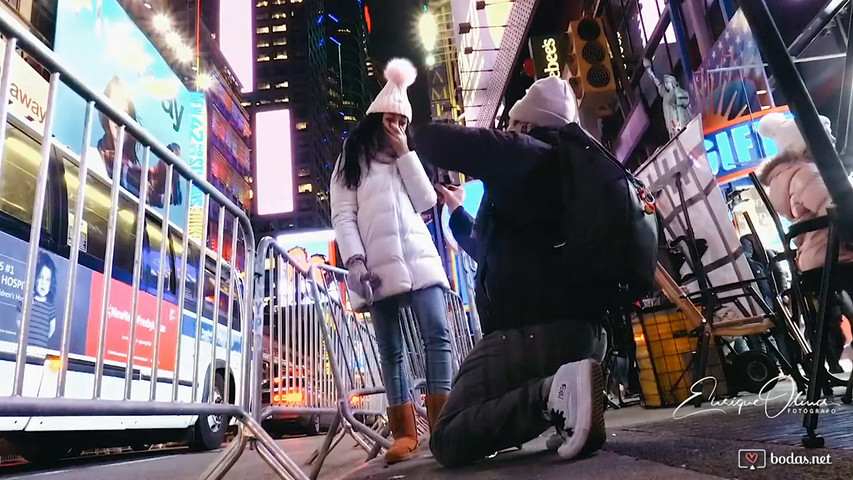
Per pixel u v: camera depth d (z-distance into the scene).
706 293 3.94
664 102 9.59
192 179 2.33
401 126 3.12
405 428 2.93
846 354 3.45
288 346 3.30
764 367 4.38
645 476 1.48
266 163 60.06
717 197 3.83
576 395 1.93
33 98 6.91
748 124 7.22
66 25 17.34
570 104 2.38
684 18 9.67
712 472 1.42
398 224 2.96
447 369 2.90
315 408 3.47
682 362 4.28
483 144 2.06
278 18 113.06
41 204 1.66
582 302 2.11
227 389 2.54
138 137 2.03
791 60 1.29
